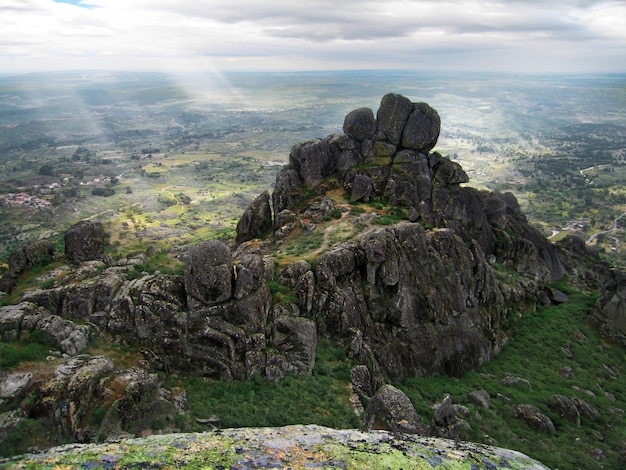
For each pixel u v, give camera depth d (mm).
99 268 29344
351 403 25906
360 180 52281
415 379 34375
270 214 55750
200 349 25312
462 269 41812
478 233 57938
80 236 32531
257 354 26094
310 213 49781
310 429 13570
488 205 61969
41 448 16219
